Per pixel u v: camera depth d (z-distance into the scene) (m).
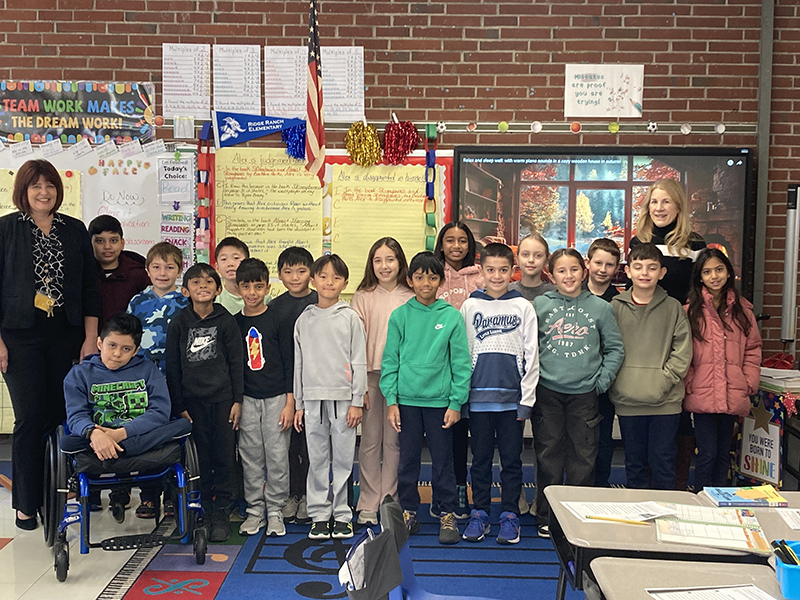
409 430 3.03
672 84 4.35
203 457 3.05
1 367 2.99
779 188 4.40
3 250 2.94
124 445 2.60
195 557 2.79
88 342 3.15
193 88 4.34
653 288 3.17
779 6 4.31
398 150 4.29
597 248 3.33
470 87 4.35
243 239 4.39
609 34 4.33
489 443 3.05
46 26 4.34
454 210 4.36
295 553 2.86
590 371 3.01
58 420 3.11
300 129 4.32
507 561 2.80
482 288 3.47
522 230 4.37
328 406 3.04
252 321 3.15
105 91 4.34
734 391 3.18
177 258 3.26
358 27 4.34
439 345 2.98
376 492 3.25
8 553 2.85
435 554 2.85
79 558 2.79
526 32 4.33
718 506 1.79
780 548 1.39
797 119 4.37
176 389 3.00
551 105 4.35
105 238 3.34
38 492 3.05
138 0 4.32
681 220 3.62
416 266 3.01
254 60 4.32
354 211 4.37
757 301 4.36
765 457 3.35
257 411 3.12
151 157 4.35
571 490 1.90
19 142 4.36
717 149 4.30
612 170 4.33
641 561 1.45
